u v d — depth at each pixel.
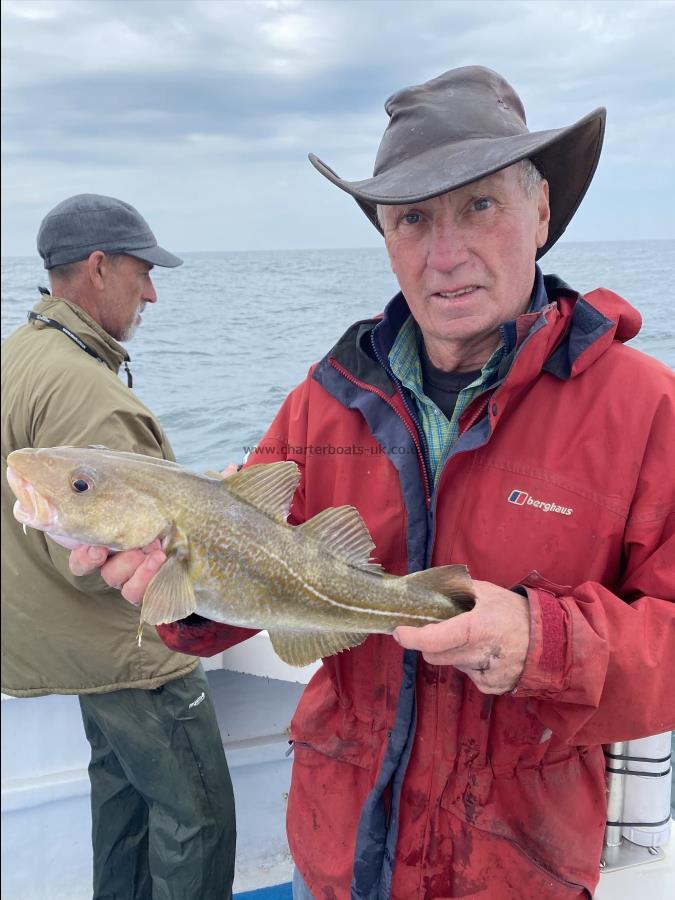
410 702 1.76
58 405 2.77
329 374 2.03
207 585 1.75
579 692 1.44
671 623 1.51
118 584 1.74
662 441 1.62
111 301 3.49
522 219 1.76
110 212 3.42
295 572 1.80
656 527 1.60
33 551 2.76
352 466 1.93
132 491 1.71
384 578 1.74
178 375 10.42
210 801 2.93
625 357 1.74
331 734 2.02
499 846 1.73
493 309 1.77
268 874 3.56
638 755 2.20
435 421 1.90
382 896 1.81
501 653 1.44
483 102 1.75
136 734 2.84
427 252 1.76
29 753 3.49
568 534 1.66
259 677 3.78
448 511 1.78
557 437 1.70
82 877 3.41
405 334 1.98
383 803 1.82
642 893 2.11
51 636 2.78
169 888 2.87
